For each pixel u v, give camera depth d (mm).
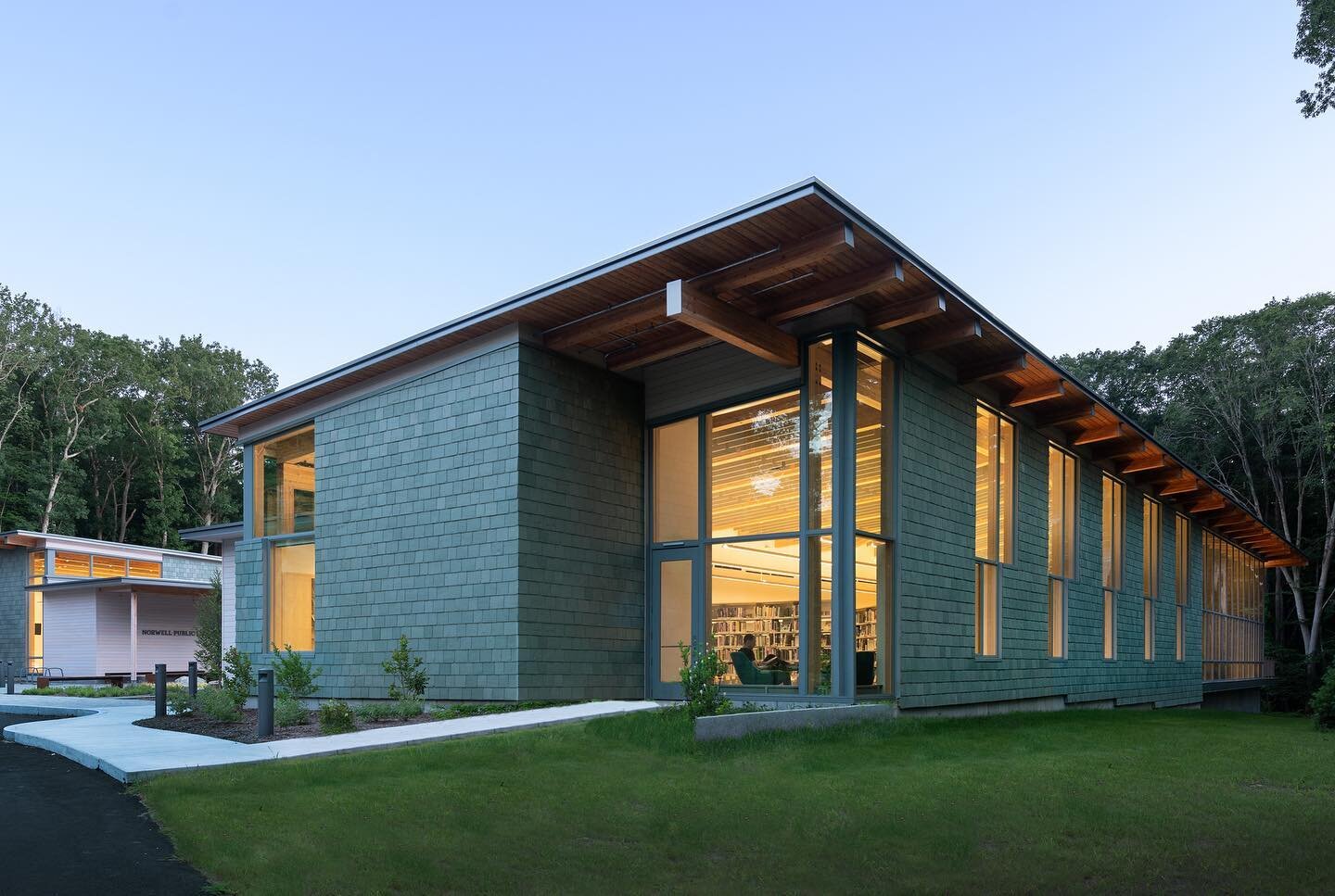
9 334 44656
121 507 50344
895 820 6375
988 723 12016
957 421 13539
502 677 11766
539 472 12203
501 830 6023
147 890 4758
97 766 8125
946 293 11133
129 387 49688
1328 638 36906
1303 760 9109
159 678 12031
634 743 8773
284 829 5824
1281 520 36156
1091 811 6645
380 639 13469
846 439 11305
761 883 5180
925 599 12312
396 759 7883
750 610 12250
